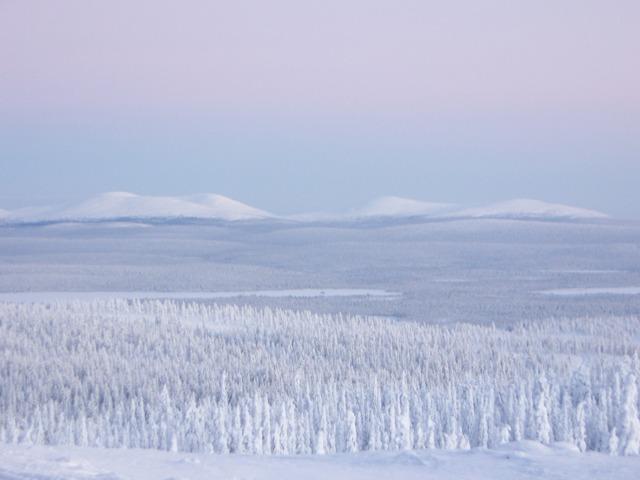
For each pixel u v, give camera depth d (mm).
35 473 91625
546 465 110625
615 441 168875
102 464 104250
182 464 106750
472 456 115750
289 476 101875
